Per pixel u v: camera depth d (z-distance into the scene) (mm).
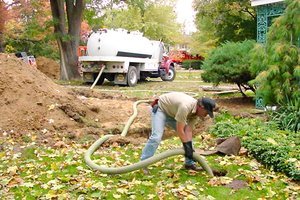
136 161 6520
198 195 4988
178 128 5340
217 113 9773
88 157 6152
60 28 23000
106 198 4898
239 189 5242
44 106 8711
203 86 19594
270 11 11688
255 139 7059
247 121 8594
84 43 31047
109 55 19844
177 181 5480
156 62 22625
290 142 6848
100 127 8656
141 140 8148
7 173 5734
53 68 25969
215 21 23906
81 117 8773
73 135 7945
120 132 8555
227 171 5938
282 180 5547
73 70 23406
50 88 9422
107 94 13547
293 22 8547
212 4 23875
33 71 9719
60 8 22781
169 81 23859
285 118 8312
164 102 5527
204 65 13500
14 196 4926
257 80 8719
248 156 6633
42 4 26719
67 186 5234
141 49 21359
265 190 5203
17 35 31891
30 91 8922
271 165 6090
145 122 9391
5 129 7898
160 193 5012
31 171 5848
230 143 6777
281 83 8680
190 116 5434
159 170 5930
